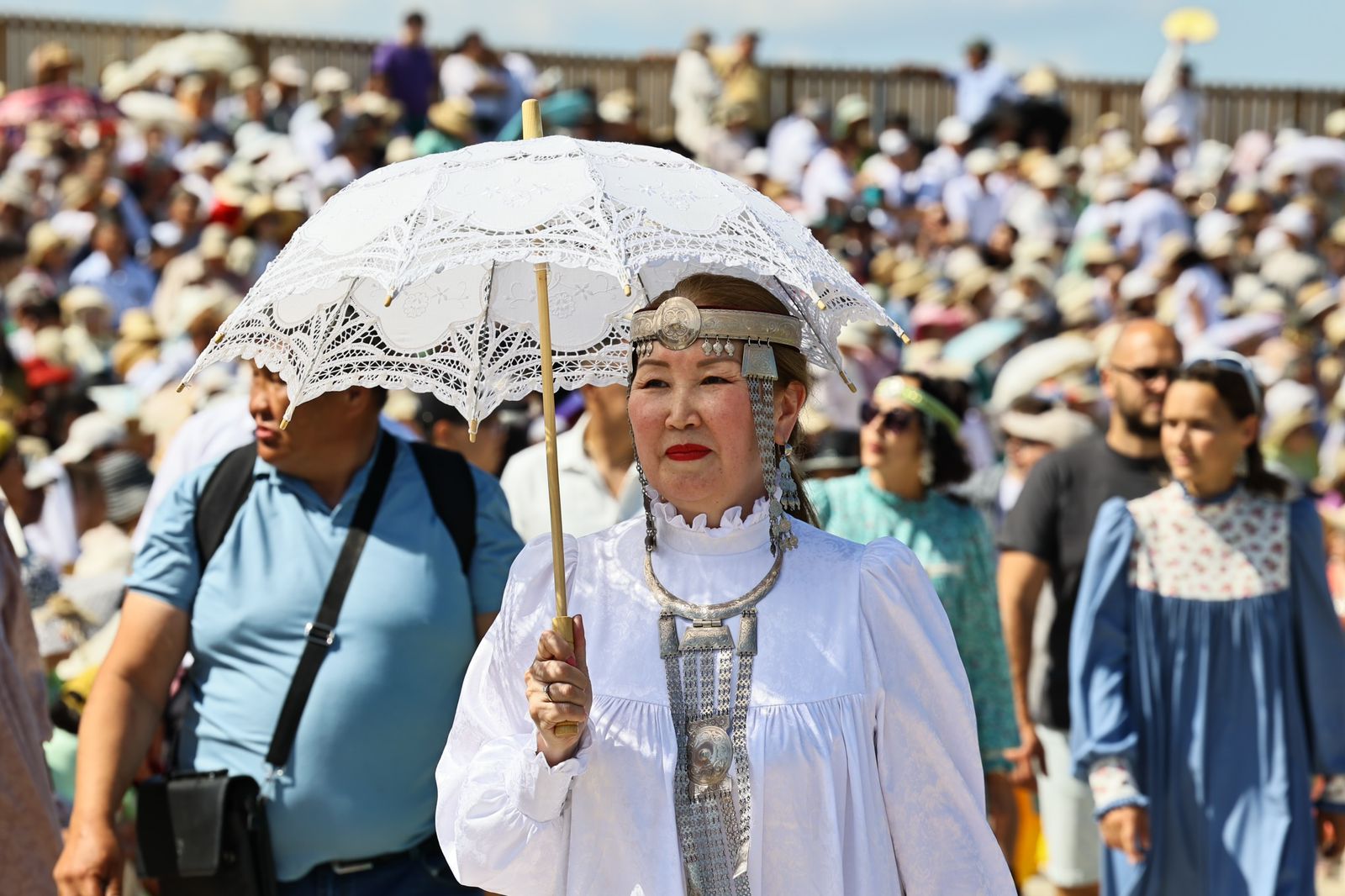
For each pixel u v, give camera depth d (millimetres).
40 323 31656
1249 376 13141
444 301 8344
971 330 35188
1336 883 19938
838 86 62250
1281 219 48875
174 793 10227
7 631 11422
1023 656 15211
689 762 6836
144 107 45906
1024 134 56094
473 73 51969
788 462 7531
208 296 29312
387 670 10469
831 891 6742
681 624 7078
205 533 10789
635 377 7262
